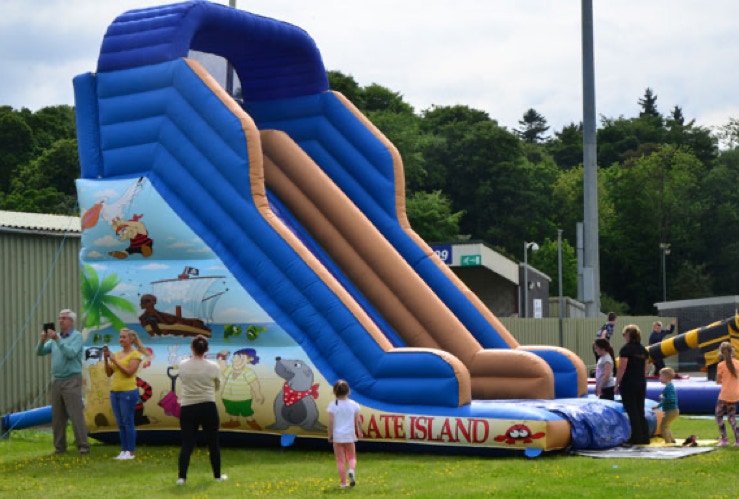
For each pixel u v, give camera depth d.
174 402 12.49
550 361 13.90
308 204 14.34
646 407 13.09
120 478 10.30
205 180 12.69
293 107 15.15
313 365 12.01
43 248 16.84
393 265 13.87
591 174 19.97
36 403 16.61
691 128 92.38
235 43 14.50
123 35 13.52
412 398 11.72
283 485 9.72
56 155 55.34
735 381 12.20
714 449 11.92
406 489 9.39
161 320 12.66
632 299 71.50
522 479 9.83
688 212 70.88
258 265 12.36
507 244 67.75
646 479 9.76
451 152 68.56
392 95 72.81
